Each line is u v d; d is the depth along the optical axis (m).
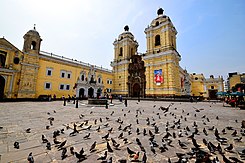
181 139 4.86
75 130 5.49
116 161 3.22
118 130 5.94
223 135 5.35
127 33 45.91
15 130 5.74
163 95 30.89
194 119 8.81
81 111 12.05
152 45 35.62
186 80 52.31
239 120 8.52
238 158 3.37
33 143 4.30
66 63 33.53
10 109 13.00
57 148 3.94
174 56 32.09
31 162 2.95
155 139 4.85
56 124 6.88
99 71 41.88
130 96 40.12
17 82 24.95
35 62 27.56
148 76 34.50
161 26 33.97
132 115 10.09
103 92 42.09
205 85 62.00
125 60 43.16
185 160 3.11
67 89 32.94
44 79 28.86
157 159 3.37
